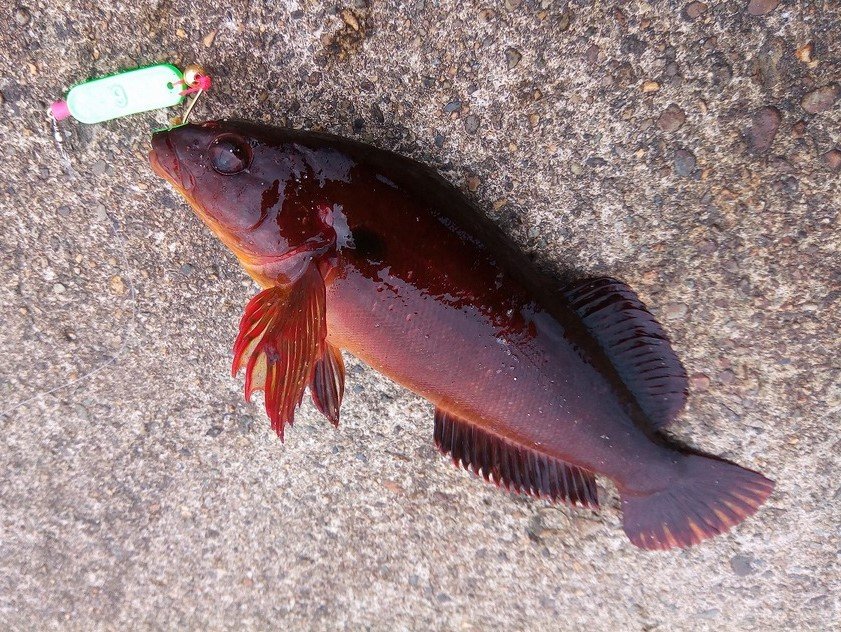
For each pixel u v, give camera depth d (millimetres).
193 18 187
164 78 190
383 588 250
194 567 260
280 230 175
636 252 199
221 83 194
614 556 233
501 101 189
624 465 197
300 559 253
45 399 243
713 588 231
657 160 190
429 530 241
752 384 208
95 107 192
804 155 185
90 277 223
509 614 245
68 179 209
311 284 173
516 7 180
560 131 190
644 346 197
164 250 217
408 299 176
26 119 202
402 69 188
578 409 189
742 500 205
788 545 222
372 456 236
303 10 184
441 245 177
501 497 233
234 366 171
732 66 180
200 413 240
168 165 175
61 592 270
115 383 239
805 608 228
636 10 177
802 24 175
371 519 244
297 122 196
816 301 197
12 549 266
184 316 226
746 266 197
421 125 193
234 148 171
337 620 257
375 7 182
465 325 179
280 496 247
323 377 198
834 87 179
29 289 226
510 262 185
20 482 257
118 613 269
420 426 230
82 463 251
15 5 189
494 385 185
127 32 190
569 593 240
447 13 182
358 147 181
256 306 176
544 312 186
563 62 184
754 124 184
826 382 204
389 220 174
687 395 204
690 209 193
